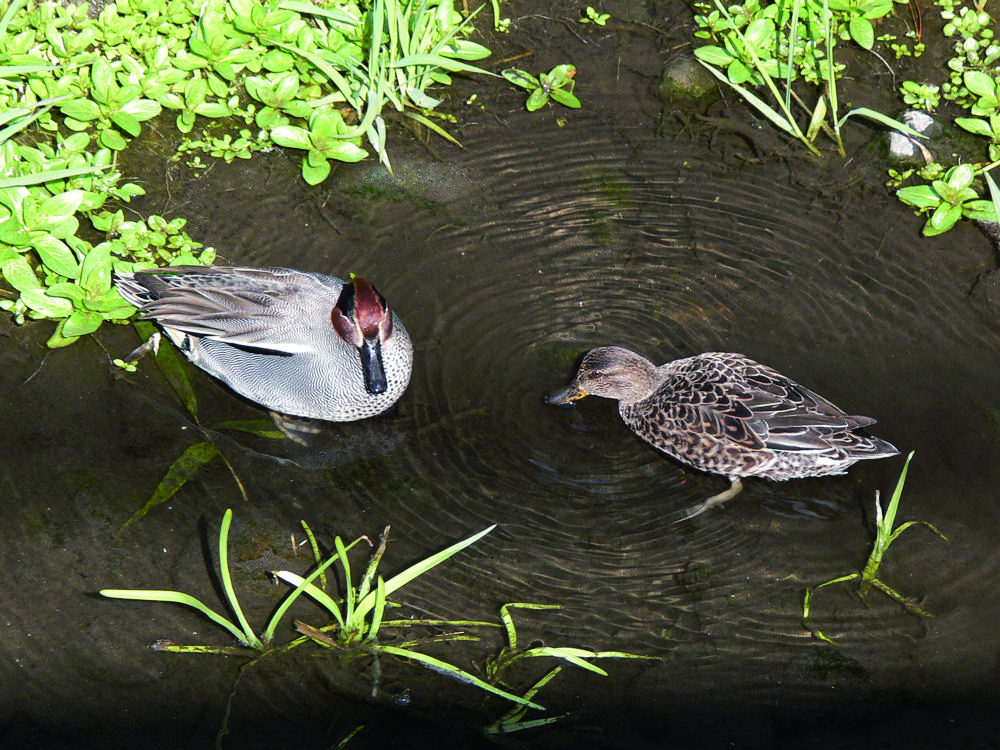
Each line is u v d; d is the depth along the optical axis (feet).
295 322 17.88
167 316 17.37
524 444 18.30
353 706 14.51
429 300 19.75
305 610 15.66
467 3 24.11
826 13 20.85
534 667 15.12
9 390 17.72
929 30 23.59
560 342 19.48
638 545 16.98
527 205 21.11
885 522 16.20
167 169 21.15
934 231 20.40
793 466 17.37
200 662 14.85
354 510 17.12
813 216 20.95
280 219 20.61
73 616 15.20
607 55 23.50
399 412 18.52
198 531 16.53
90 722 14.07
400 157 21.71
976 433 17.93
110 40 21.90
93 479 16.88
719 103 22.77
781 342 19.31
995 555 16.48
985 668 15.15
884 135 21.84
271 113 21.74
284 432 18.25
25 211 18.86
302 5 21.47
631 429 18.90
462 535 16.93
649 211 21.08
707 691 14.94
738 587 16.39
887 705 14.78
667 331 19.56
